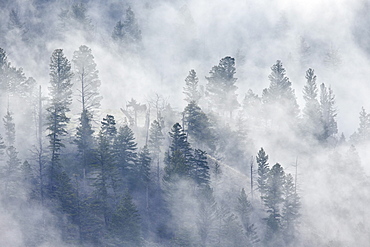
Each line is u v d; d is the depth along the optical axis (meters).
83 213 67.62
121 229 65.62
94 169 76.12
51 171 79.06
